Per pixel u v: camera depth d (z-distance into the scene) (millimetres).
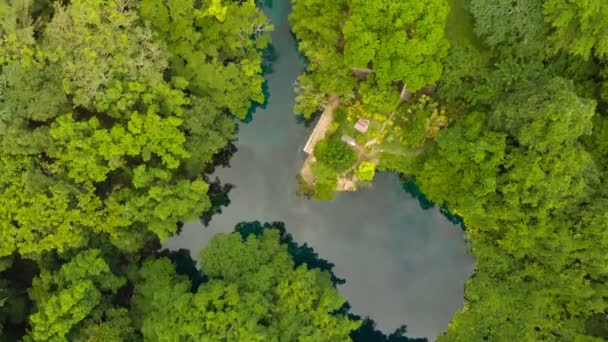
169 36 34188
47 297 33062
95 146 31891
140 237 35812
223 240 35094
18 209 31453
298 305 33312
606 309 33688
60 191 31531
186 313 31656
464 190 33406
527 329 34406
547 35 33188
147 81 32375
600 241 30688
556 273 32812
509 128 31641
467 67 34062
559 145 30109
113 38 31641
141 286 35875
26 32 31391
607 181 32219
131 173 34000
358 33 31344
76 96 31750
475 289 35500
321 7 33844
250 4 34625
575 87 34406
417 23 30969
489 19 33062
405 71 31594
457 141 33031
